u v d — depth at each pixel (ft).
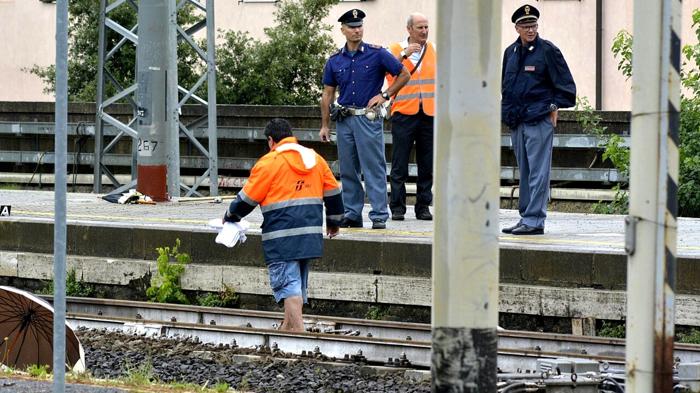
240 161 279.28
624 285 133.49
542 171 151.53
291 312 125.49
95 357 117.70
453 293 64.18
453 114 63.87
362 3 343.26
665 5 62.85
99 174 248.93
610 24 318.86
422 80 166.50
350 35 157.48
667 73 62.95
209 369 111.45
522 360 111.34
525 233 154.71
